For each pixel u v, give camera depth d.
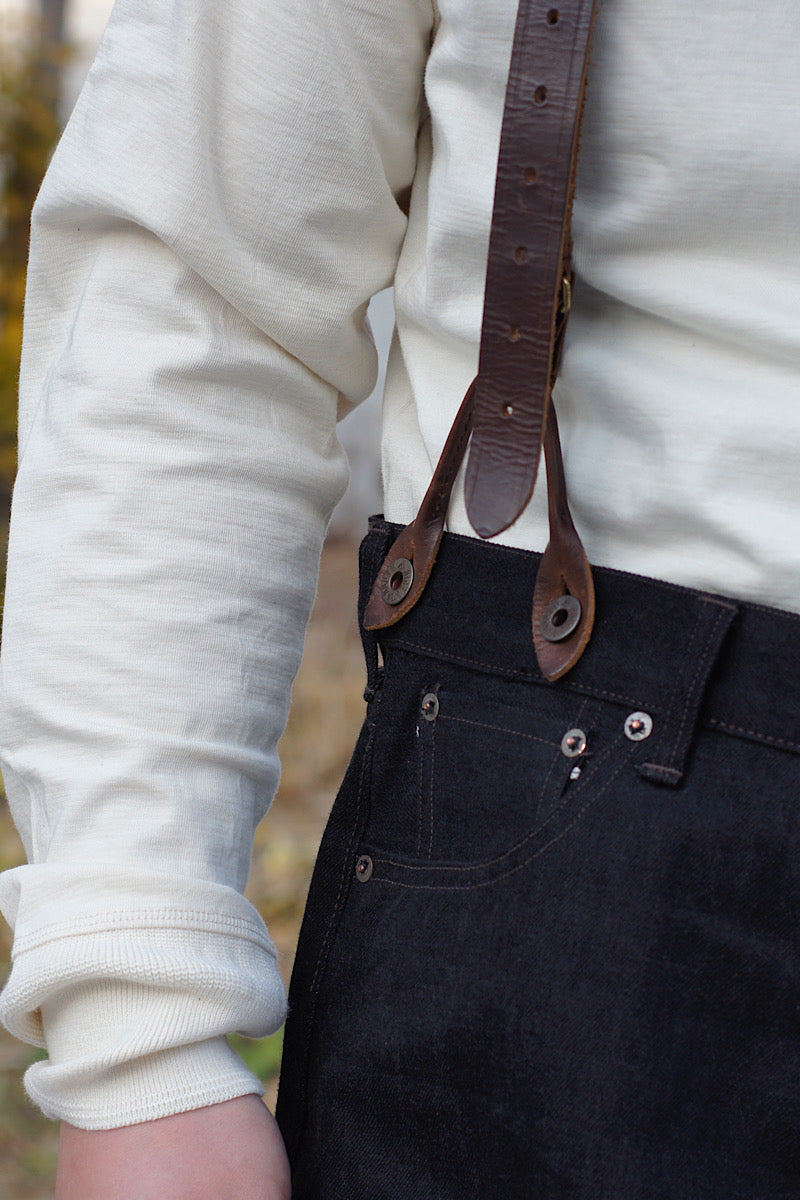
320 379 0.96
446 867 0.80
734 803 0.72
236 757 0.87
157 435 0.87
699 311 0.75
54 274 0.94
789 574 0.73
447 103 0.85
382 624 0.86
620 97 0.76
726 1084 0.71
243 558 0.88
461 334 0.85
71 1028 0.80
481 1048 0.76
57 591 0.85
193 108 0.87
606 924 0.73
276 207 0.88
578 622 0.77
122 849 0.81
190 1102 0.78
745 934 0.72
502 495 0.77
